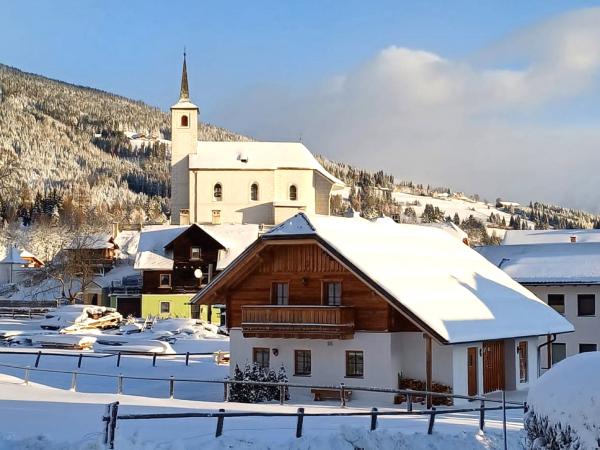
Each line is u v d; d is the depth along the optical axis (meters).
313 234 39.72
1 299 122.75
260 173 129.75
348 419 28.89
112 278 115.88
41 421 25.78
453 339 36.62
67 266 116.31
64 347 63.19
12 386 37.47
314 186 133.75
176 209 131.50
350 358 39.94
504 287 47.44
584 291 62.25
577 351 62.19
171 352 58.69
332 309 39.19
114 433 20.56
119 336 67.31
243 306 41.22
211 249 100.81
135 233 125.94
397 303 37.31
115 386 42.50
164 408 30.22
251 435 24.02
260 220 129.25
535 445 18.17
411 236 47.00
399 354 39.62
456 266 46.34
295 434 24.56
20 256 147.25
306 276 41.06
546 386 18.23
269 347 41.72
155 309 101.06
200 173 129.62
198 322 79.81
